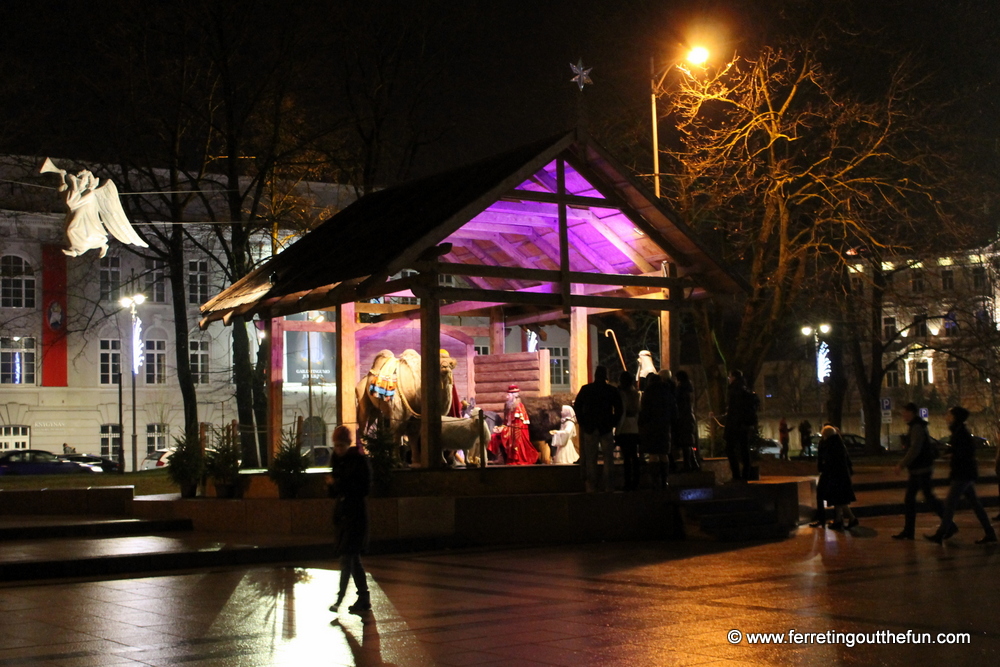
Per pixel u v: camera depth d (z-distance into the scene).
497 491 19.33
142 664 8.95
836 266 35.72
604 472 19.11
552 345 69.88
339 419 22.12
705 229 37.88
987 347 41.94
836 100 33.06
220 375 64.44
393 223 20.75
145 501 22.81
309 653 9.36
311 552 16.75
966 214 33.16
